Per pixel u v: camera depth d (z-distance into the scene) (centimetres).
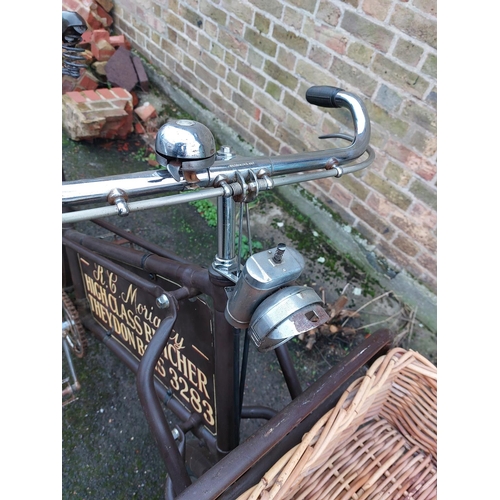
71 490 124
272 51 196
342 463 93
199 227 211
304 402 73
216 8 210
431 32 144
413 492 92
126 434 137
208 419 97
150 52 271
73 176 216
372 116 173
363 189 190
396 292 189
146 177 57
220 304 74
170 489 80
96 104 230
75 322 141
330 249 205
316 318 57
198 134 52
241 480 69
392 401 102
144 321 103
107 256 111
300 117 199
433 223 171
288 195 220
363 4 156
